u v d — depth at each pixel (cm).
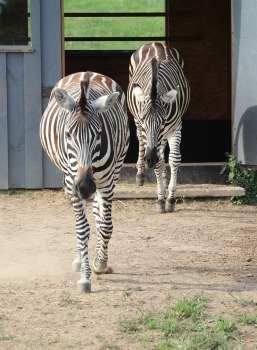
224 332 814
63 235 1288
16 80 1617
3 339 796
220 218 1443
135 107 1520
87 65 2245
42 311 884
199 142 2109
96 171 940
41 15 1609
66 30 2922
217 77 2180
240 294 954
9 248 1200
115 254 1159
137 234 1298
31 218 1413
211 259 1138
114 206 1518
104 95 1001
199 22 2180
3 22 1603
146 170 1642
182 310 866
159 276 1041
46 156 1631
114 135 977
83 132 882
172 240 1259
